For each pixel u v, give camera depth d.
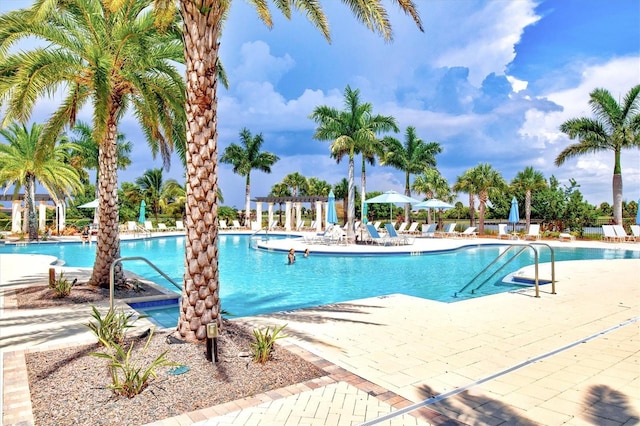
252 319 6.96
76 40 9.34
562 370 4.64
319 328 6.39
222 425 3.38
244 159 39.34
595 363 4.86
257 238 30.95
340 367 4.69
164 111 10.62
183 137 11.46
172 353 4.89
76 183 26.98
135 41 8.90
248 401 3.81
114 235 9.74
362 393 4.00
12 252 21.14
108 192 9.66
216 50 5.46
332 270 14.91
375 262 16.80
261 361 4.73
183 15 5.39
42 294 8.80
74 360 4.76
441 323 6.73
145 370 4.43
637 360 4.96
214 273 5.47
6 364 4.65
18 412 3.55
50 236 27.81
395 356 5.09
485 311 7.58
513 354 5.18
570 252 20.81
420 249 19.45
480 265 16.06
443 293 11.00
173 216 44.81
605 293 9.20
